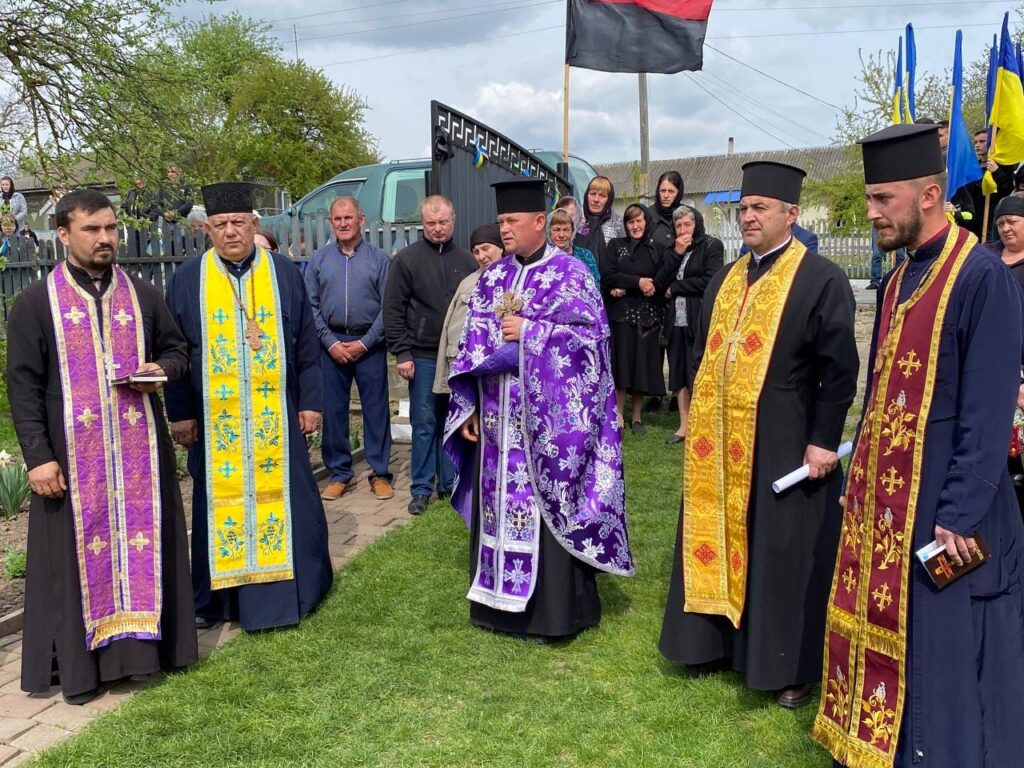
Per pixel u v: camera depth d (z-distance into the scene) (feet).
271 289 13.60
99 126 29.22
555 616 12.84
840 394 10.64
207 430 13.23
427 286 18.88
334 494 20.26
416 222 32.48
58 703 11.51
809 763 9.87
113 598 11.59
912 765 8.26
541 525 12.96
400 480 21.89
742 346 11.05
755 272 11.30
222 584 13.29
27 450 11.07
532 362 12.86
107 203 11.43
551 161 35.65
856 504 8.80
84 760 10.02
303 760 10.09
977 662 8.06
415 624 13.65
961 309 8.00
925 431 8.18
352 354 19.92
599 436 13.23
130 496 11.66
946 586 8.05
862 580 8.65
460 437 14.15
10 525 18.31
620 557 13.17
